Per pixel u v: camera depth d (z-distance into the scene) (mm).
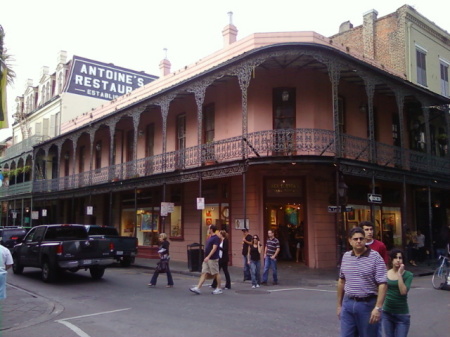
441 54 26438
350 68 16375
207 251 11938
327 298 11023
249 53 15539
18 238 21484
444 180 21281
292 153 16688
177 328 7773
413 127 23188
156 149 24125
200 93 17922
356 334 4965
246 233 14742
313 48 15234
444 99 21328
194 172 17688
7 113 7949
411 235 20234
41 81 41344
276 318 8516
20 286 13539
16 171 37250
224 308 9648
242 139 15672
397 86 18719
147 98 20906
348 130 19188
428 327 7844
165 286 13344
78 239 15164
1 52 8461
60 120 35438
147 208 24359
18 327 8125
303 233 17734
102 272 15203
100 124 25328
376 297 4883
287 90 18078
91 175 25766
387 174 17609
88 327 7988
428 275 17078
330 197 17891
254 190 17781
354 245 5023
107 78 38688
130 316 8922
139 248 23641
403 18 23547
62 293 12125
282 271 16281
